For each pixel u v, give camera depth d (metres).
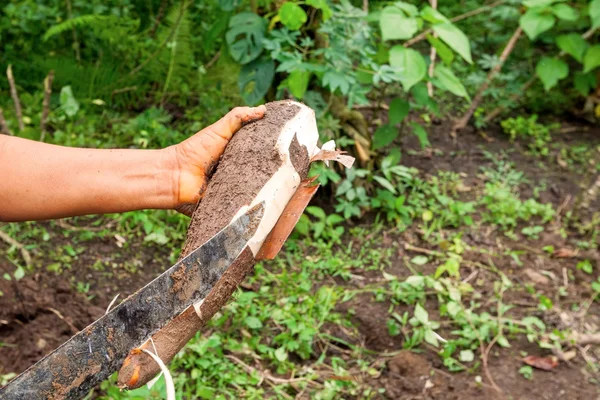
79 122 2.08
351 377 1.34
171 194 0.88
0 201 0.86
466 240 1.82
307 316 1.47
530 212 1.92
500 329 1.49
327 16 1.65
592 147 2.30
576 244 1.83
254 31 1.74
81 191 0.87
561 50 2.52
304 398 1.32
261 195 0.82
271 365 1.39
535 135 2.33
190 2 2.21
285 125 0.87
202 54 2.43
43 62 2.20
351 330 1.50
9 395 0.72
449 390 1.37
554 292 1.65
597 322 1.58
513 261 1.74
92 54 2.34
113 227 1.74
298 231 1.76
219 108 2.18
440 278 1.63
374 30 2.13
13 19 2.23
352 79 1.62
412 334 1.49
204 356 1.34
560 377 1.42
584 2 2.33
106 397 1.25
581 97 2.49
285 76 1.85
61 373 0.74
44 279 1.54
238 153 0.85
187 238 0.83
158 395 1.24
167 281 0.77
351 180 1.79
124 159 0.88
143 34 2.39
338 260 1.65
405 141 2.24
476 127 2.37
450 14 2.75
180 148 0.89
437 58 2.65
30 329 1.42
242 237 0.80
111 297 1.54
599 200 2.02
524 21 2.17
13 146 0.87
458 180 2.04
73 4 2.30
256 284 1.58
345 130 1.87
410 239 1.80
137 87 2.27
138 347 0.76
